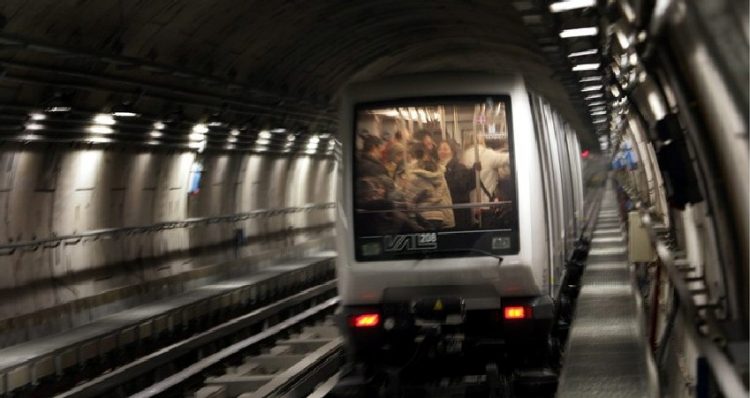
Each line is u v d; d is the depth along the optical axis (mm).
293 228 32969
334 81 25812
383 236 11266
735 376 3504
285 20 18688
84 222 18234
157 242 21844
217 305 19641
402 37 24672
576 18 10344
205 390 13625
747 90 3291
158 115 18812
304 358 15336
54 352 13078
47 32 13312
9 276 15578
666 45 4891
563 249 15000
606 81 14828
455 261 11109
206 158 23875
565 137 19109
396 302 11266
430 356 11469
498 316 11211
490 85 11156
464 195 11141
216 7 15914
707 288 6398
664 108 6914
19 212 15844
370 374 11570
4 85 13508
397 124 11312
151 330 16359
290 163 31641
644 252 11578
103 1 13492
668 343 8719
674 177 5684
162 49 16344
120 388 13391
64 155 16859
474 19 22281
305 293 23422
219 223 25719
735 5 3148
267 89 21672
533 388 11195
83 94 15797
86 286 18250
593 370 9695
